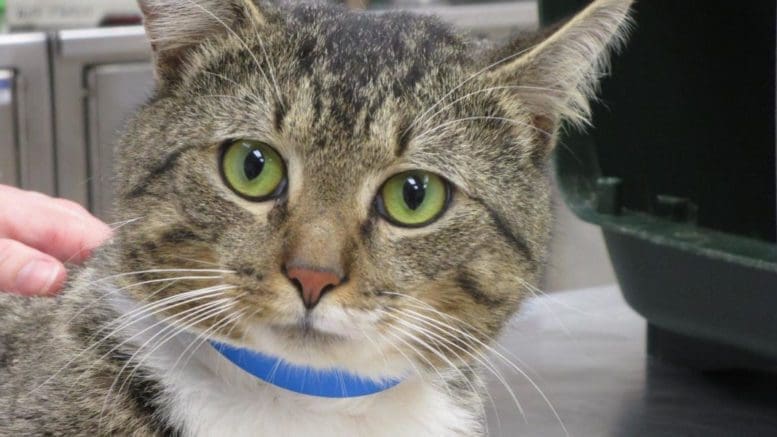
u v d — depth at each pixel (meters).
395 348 0.42
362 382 0.43
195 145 0.42
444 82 0.43
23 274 0.47
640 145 0.52
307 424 0.43
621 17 0.45
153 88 0.45
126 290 0.43
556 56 0.45
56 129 0.75
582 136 0.51
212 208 0.42
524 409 0.49
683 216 0.51
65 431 0.41
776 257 0.46
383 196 0.42
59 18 0.78
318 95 0.42
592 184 0.52
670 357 0.53
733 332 0.48
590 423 0.48
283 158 0.41
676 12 0.51
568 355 0.54
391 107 0.42
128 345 0.43
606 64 0.48
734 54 0.51
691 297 0.49
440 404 0.45
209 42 0.44
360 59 0.43
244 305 0.41
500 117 0.44
